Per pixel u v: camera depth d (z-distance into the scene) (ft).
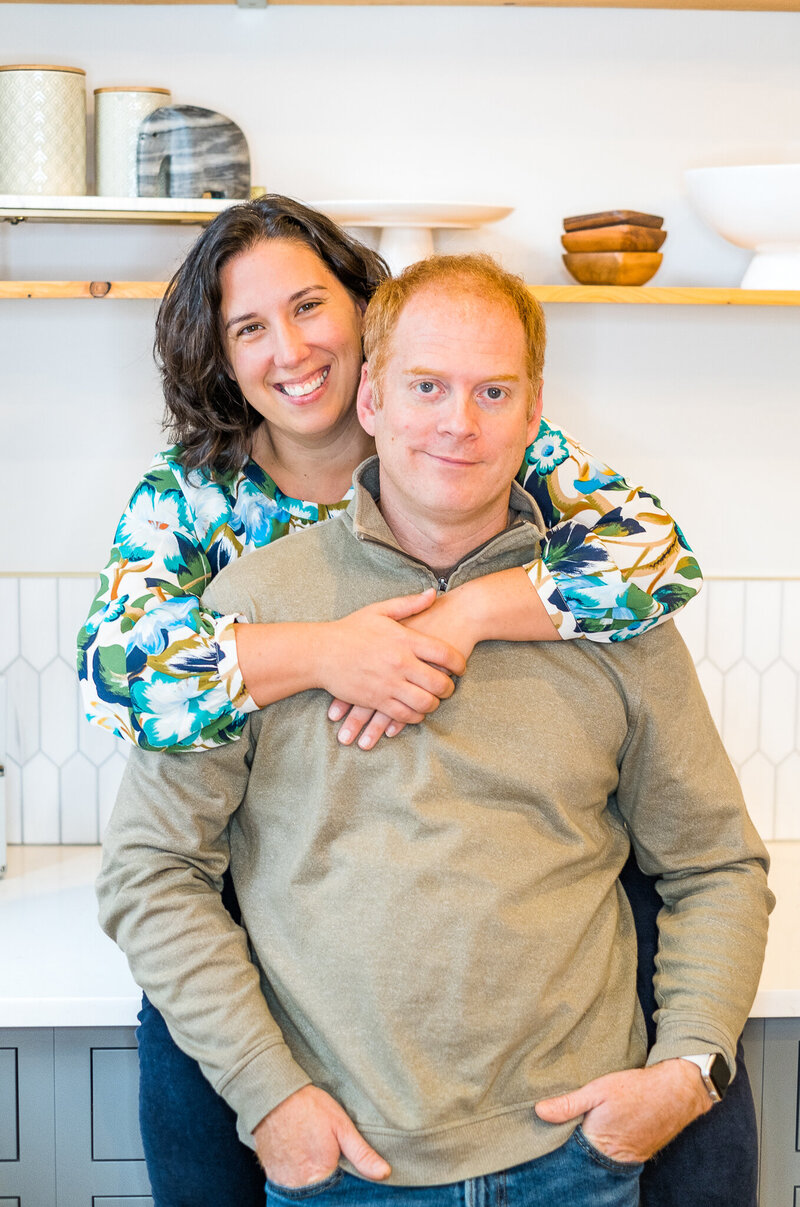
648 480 6.09
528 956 3.65
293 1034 3.82
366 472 4.12
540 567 3.97
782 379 6.06
